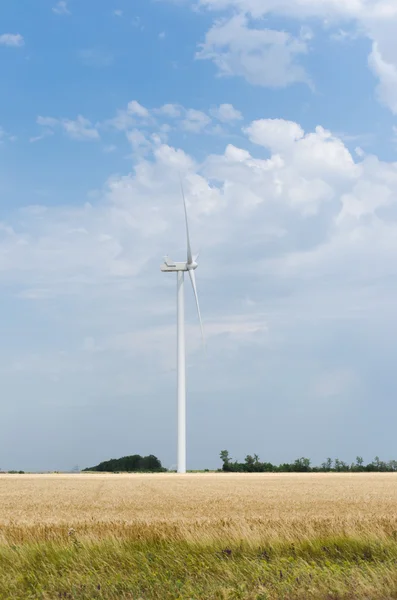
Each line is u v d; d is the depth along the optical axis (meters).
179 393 106.88
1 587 11.05
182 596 10.16
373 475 118.00
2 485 77.00
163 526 19.72
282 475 118.25
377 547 13.86
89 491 62.44
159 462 175.12
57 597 10.42
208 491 61.34
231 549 13.97
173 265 101.88
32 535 17.12
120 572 11.80
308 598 9.76
